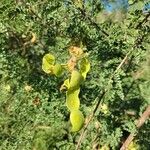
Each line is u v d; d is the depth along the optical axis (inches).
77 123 14.4
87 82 31.2
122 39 30.4
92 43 31.8
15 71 43.3
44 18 33.4
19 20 35.2
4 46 43.0
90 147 34.5
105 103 30.6
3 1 33.8
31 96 41.0
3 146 43.9
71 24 31.9
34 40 41.3
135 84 40.2
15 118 43.5
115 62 29.0
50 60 17.8
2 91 45.1
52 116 38.9
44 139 43.8
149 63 42.7
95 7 32.2
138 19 28.3
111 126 33.1
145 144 36.5
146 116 30.4
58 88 38.3
